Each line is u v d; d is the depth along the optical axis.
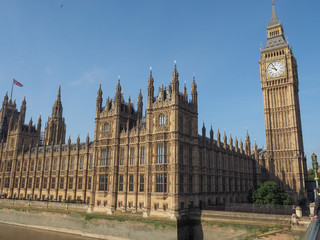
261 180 115.50
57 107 142.62
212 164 78.38
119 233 63.00
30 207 85.94
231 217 56.72
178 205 59.06
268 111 125.00
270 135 122.44
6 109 142.88
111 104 78.62
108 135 74.50
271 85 126.50
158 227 58.16
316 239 9.30
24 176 107.44
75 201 83.50
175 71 65.88
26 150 116.44
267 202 72.88
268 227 51.66
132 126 78.56
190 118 70.25
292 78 122.12
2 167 116.75
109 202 69.25
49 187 97.19
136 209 65.38
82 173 89.69
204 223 59.44
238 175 96.44
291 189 113.38
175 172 60.28
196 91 72.69
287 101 122.00
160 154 64.06
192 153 68.62
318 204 14.13
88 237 67.50
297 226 44.41
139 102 83.94
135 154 68.62
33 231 77.19
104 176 72.62
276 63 126.94
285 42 129.00
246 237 50.94
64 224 75.94
